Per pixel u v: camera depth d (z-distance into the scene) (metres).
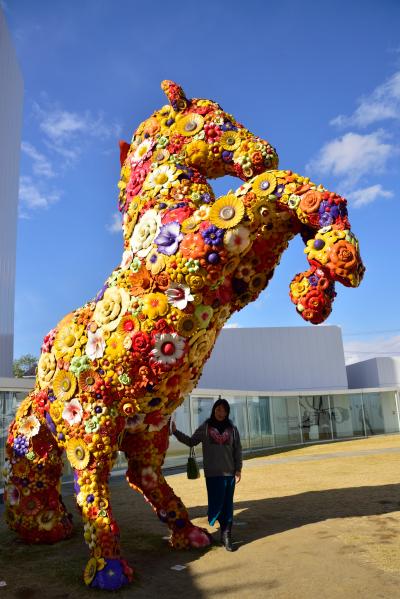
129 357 4.07
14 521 5.13
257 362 28.66
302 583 3.70
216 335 4.46
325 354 29.72
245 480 9.51
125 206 4.85
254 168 4.40
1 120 16.50
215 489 4.80
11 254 17.25
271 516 5.93
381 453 13.80
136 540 5.16
